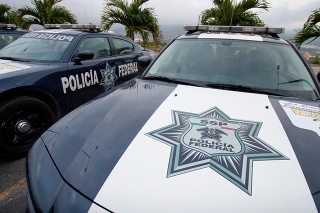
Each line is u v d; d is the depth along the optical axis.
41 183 1.09
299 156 1.10
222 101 1.60
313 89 1.84
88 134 1.29
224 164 1.02
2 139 2.47
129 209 0.87
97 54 3.88
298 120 1.41
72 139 1.28
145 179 0.96
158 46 9.20
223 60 2.12
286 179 0.97
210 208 0.86
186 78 2.02
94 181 0.98
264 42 2.27
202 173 0.97
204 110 1.47
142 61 2.62
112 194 0.92
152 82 2.01
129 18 8.41
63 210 0.94
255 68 2.02
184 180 0.94
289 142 1.19
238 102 1.60
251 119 1.39
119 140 1.19
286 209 0.86
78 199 0.94
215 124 1.31
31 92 2.73
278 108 1.55
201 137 1.19
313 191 0.92
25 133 2.65
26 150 2.68
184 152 1.08
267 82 1.90
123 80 4.38
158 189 0.92
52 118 2.90
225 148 1.12
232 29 2.67
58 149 1.23
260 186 0.93
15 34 5.72
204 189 0.91
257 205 0.87
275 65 2.04
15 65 2.88
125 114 1.43
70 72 3.15
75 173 1.05
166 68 2.18
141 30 8.70
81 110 1.61
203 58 2.18
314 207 0.87
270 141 1.19
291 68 2.03
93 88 3.60
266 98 1.71
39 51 3.36
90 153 1.14
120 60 4.27
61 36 3.61
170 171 0.98
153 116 1.39
